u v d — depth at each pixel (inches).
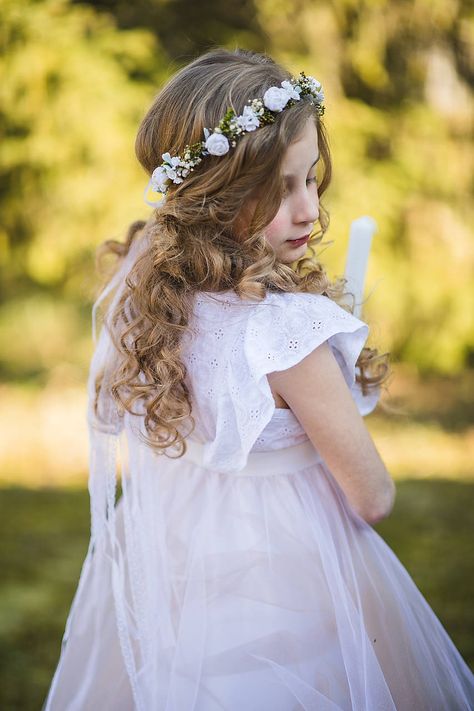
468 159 249.3
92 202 226.1
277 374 51.9
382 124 238.4
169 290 53.7
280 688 53.1
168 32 241.4
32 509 166.2
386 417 228.1
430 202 243.4
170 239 53.4
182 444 55.8
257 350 50.2
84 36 224.1
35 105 218.4
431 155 243.8
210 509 57.1
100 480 61.4
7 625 116.0
